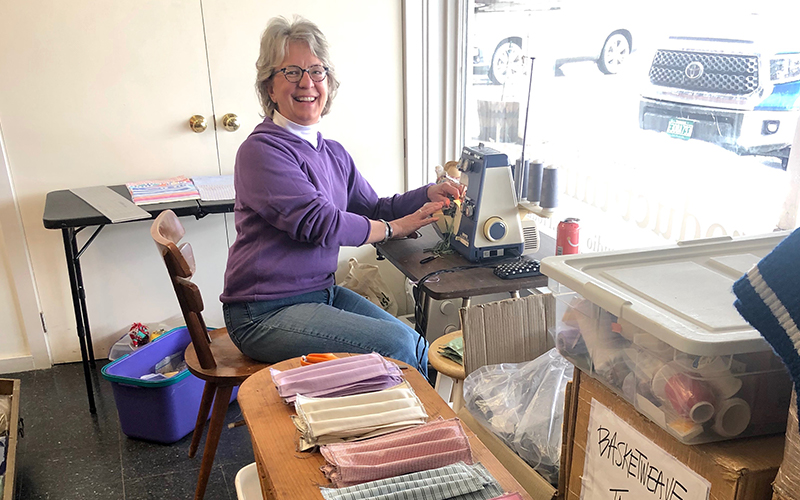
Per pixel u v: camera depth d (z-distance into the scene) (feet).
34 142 7.85
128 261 8.55
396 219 6.75
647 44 5.58
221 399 5.58
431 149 9.32
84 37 7.68
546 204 6.00
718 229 5.06
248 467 4.46
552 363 4.59
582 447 3.30
